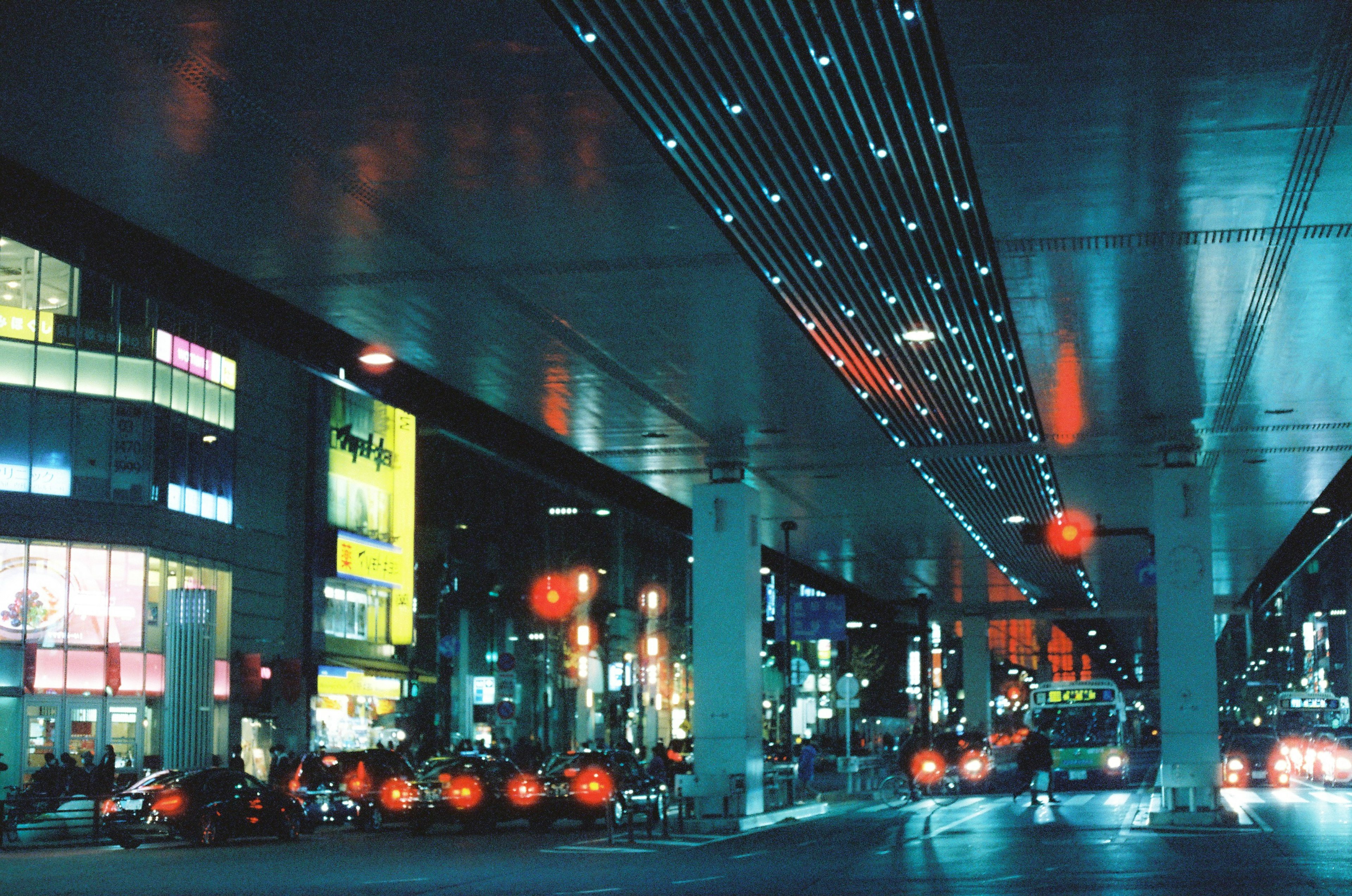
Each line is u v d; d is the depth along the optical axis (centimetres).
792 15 1342
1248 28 1370
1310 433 3338
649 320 2391
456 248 2020
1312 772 5988
